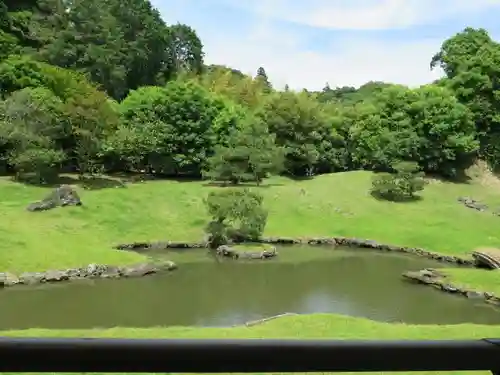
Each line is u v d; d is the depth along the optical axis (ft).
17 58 166.50
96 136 141.90
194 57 294.25
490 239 117.91
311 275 90.89
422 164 170.71
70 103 138.31
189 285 81.82
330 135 179.73
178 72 267.80
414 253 112.06
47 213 113.50
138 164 164.86
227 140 164.04
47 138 133.49
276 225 126.31
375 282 86.63
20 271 81.92
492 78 186.39
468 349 4.87
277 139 169.07
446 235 119.65
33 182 133.08
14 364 4.48
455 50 194.29
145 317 64.49
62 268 84.43
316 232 123.95
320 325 48.19
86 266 86.22
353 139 179.73
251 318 64.90
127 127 158.61
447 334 45.55
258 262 99.96
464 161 175.11
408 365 4.85
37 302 70.54
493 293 76.43
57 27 217.56
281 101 172.04
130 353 4.58
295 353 4.74
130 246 107.34
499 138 179.83
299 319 50.34
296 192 147.95
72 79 165.17
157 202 130.62
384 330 46.68
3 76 155.12
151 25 249.34
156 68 255.29
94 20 222.69
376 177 153.69
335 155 180.04
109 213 119.65
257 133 154.51
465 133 170.19
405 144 166.91
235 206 110.83
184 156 160.76
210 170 156.56
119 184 142.72
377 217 134.31
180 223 121.80
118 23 236.84
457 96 184.96
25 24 208.85
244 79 265.95
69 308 67.97
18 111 132.98
